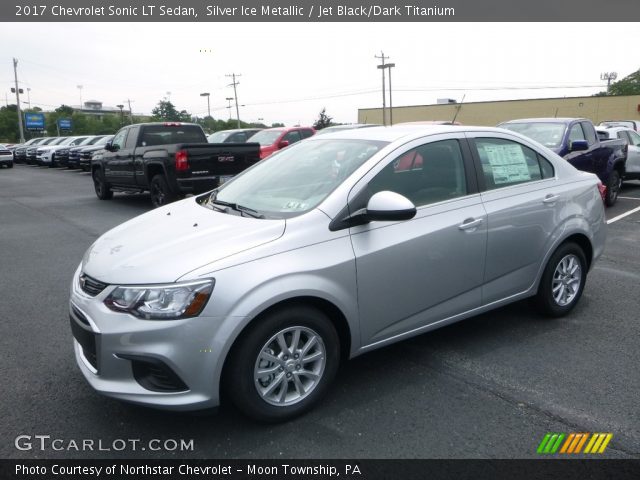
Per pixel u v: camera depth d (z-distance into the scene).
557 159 4.75
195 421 3.24
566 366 3.89
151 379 2.93
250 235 3.15
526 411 3.31
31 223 10.24
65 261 7.15
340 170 3.67
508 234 4.14
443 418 3.24
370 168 3.55
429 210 3.73
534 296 4.64
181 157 10.21
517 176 4.38
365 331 3.46
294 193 3.66
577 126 10.19
